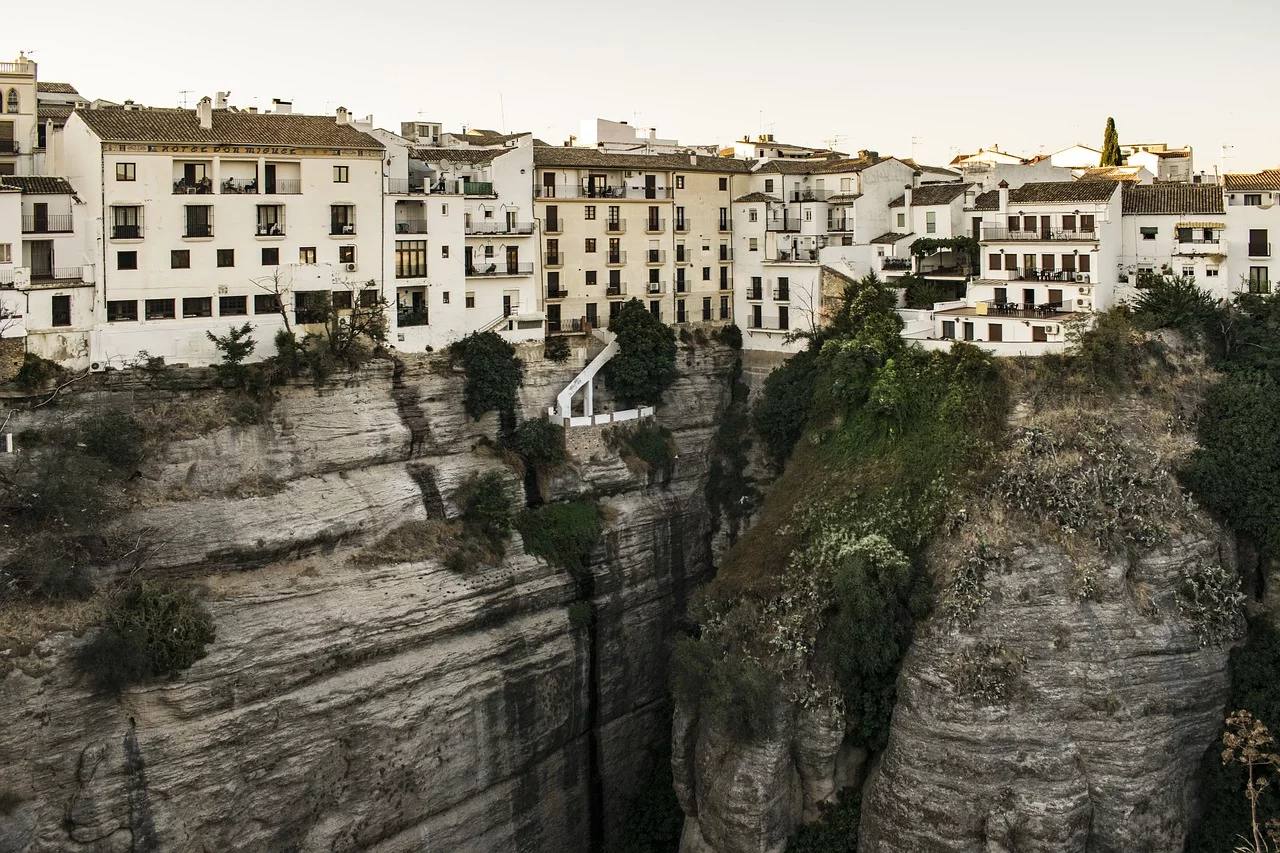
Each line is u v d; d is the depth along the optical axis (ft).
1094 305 281.74
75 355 241.96
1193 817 234.17
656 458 316.81
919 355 273.75
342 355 267.18
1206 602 240.53
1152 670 231.30
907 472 259.19
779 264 339.36
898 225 343.87
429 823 253.65
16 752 206.59
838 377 279.90
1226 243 281.74
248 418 251.39
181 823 219.41
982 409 258.57
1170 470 250.37
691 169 342.44
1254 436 253.03
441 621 257.55
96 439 230.07
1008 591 233.55
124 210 251.19
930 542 247.09
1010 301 294.05
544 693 274.98
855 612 240.53
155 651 217.97
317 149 270.67
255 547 240.12
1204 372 267.59
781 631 248.93
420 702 249.75
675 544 315.78
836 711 242.37
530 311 311.47
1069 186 294.46
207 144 256.73
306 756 233.55
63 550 219.61
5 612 212.02
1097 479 244.83
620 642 297.74
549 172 318.24
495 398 289.74
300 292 270.87
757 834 240.94
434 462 282.15
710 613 263.90
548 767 277.64
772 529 270.05
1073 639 230.27
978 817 226.99
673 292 341.00
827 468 274.57
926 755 230.89
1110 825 226.17
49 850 209.15
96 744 213.87
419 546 263.90
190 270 257.34
